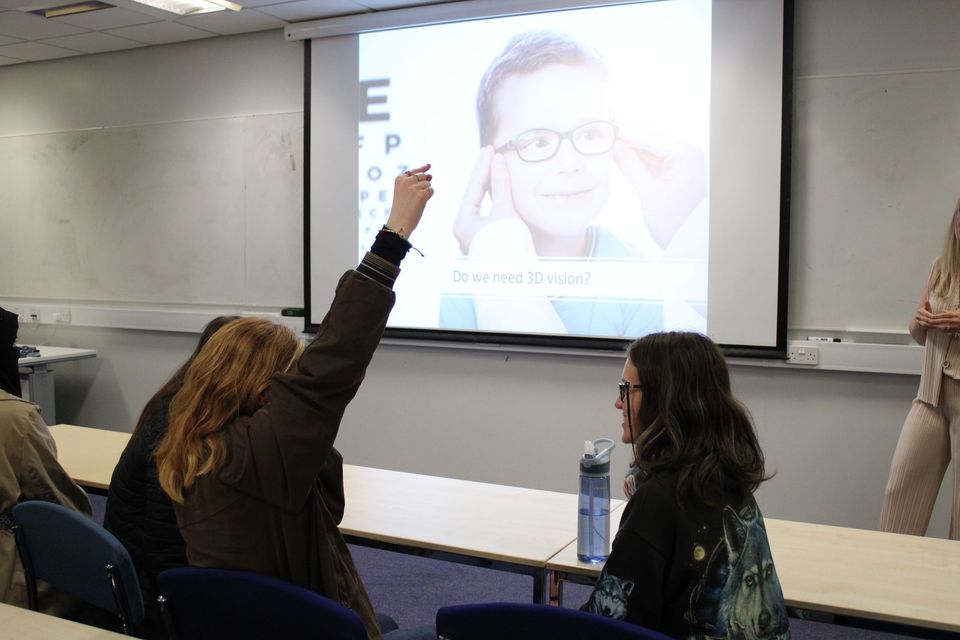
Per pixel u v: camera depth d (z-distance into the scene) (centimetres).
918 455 323
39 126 605
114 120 574
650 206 412
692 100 400
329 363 145
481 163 450
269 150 518
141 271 572
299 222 512
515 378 452
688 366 154
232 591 141
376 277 147
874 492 379
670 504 146
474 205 453
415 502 247
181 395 154
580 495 199
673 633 146
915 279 367
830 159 379
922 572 191
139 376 575
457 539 214
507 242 446
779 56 380
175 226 556
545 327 439
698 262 403
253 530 148
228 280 539
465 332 458
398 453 487
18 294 625
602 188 422
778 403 394
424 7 454
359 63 478
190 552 152
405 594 347
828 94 378
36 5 466
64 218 600
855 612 171
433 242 464
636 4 409
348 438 502
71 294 602
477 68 448
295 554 152
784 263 384
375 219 479
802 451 390
